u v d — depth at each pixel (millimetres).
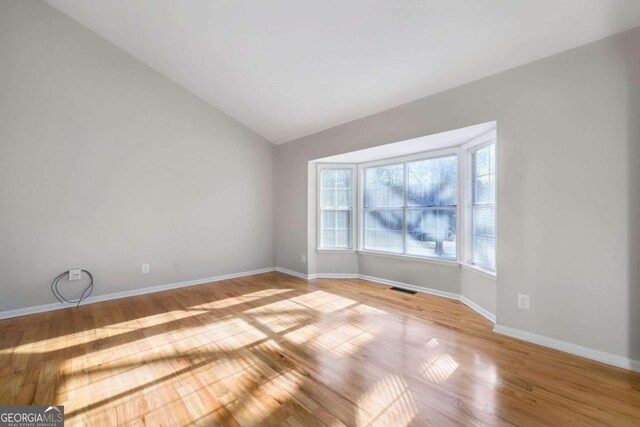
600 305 2217
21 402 1780
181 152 4402
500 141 2672
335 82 3410
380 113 3736
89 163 3664
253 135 5199
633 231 2090
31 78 3285
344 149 4227
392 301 3686
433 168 4070
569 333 2354
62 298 3486
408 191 4367
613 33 2117
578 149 2281
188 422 1619
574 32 2188
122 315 3240
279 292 4102
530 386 1919
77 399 1809
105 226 3785
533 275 2514
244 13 2828
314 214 4949
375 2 2373
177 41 3492
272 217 5477
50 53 3389
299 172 5008
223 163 4840
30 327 2916
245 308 3447
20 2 3211
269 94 4016
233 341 2600
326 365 2195
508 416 1644
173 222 4336
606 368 2119
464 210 3643
